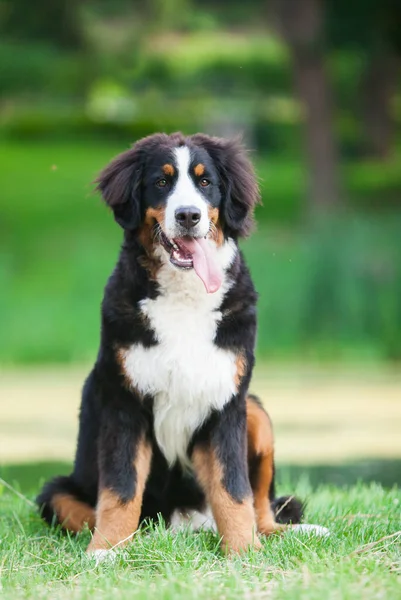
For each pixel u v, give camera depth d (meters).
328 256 23.16
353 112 48.72
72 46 46.09
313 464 12.32
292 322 22.73
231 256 7.88
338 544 7.17
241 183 8.03
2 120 51.25
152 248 7.71
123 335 7.60
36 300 25.09
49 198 37.31
